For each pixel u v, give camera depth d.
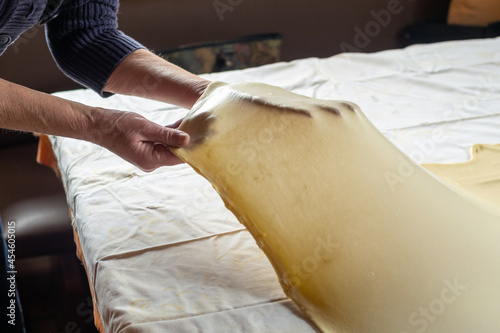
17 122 0.85
